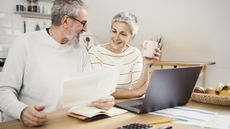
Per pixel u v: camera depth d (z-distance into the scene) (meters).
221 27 2.91
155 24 3.42
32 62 1.46
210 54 3.21
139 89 1.56
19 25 3.41
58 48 1.52
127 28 1.82
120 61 1.91
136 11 3.46
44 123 1.00
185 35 3.25
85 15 1.43
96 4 3.79
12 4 3.32
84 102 1.20
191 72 1.22
